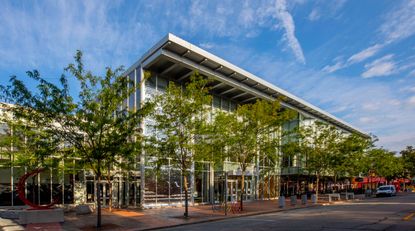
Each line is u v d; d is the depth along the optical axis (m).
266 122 23.62
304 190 46.38
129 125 16.38
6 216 17.78
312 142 35.56
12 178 21.02
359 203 29.97
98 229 14.78
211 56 26.47
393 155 56.25
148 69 26.39
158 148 19.05
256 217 19.39
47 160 17.66
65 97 14.77
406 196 43.66
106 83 15.49
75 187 23.64
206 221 17.89
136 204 25.14
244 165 23.97
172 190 26.16
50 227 15.16
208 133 20.70
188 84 20.06
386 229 12.72
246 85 32.28
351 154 36.78
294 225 14.56
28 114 14.71
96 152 15.00
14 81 13.94
